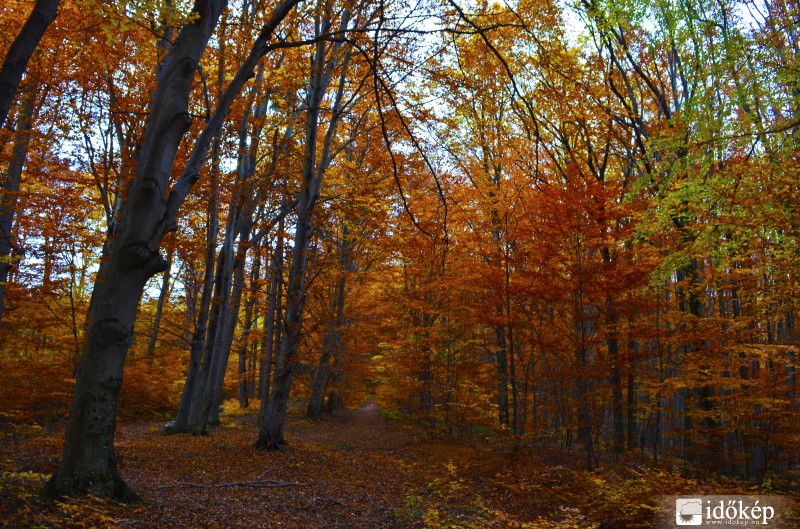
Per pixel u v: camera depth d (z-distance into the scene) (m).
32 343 14.15
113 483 5.16
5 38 9.45
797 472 12.31
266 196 13.95
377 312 19.80
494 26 4.69
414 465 12.24
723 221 9.07
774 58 8.74
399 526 7.09
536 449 13.36
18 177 9.98
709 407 12.41
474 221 15.30
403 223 15.71
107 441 5.10
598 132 14.39
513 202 13.43
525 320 12.59
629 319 11.34
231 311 18.05
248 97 13.47
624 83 15.38
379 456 13.39
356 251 18.06
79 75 10.55
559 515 7.80
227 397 30.38
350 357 21.58
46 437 9.59
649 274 10.65
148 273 5.10
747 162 9.05
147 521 4.95
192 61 5.20
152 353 22.14
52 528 4.09
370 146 16.64
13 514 4.21
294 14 10.34
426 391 17.48
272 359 12.28
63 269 12.21
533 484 9.46
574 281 10.71
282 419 11.73
